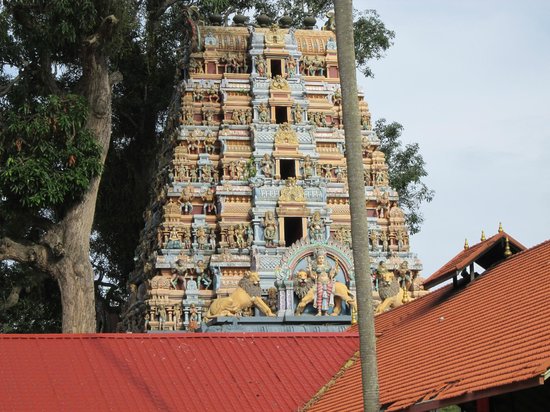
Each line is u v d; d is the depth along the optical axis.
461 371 24.70
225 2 58.06
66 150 48.66
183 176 57.12
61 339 33.44
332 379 33.06
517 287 28.77
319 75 61.97
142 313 54.84
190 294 53.44
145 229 60.25
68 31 48.09
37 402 30.02
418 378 26.77
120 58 61.69
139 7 54.53
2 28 48.88
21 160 47.69
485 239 34.47
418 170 72.81
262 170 57.03
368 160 60.38
